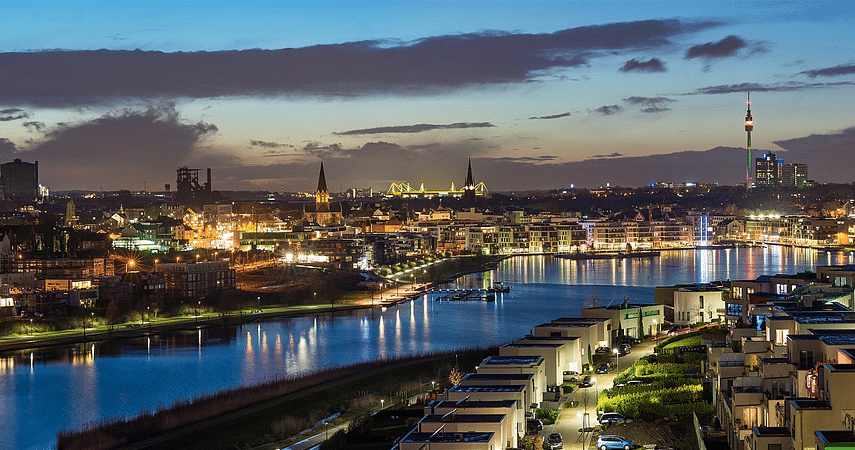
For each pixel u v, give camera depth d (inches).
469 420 6948.8
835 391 5275.6
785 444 5531.5
